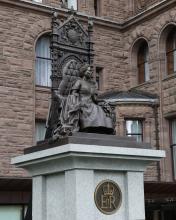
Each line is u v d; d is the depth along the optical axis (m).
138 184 10.77
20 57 28.30
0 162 26.44
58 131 10.68
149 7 30.72
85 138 10.27
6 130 27.02
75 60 12.48
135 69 32.34
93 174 10.23
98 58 31.72
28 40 28.73
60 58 12.30
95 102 11.62
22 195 24.27
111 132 11.25
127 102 29.48
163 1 29.64
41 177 10.98
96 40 31.80
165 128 29.34
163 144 29.19
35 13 29.20
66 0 31.45
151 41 30.73
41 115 28.59
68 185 10.10
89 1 32.28
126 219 10.55
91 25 13.07
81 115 10.98
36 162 10.86
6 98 27.39
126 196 10.64
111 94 30.86
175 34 29.84
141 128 29.72
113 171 10.61
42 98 28.81
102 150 10.05
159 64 30.03
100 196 10.36
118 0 33.44
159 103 29.64
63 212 10.36
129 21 32.28
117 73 32.38
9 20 28.28
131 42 32.34
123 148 10.38
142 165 10.88
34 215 11.06
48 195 10.88
